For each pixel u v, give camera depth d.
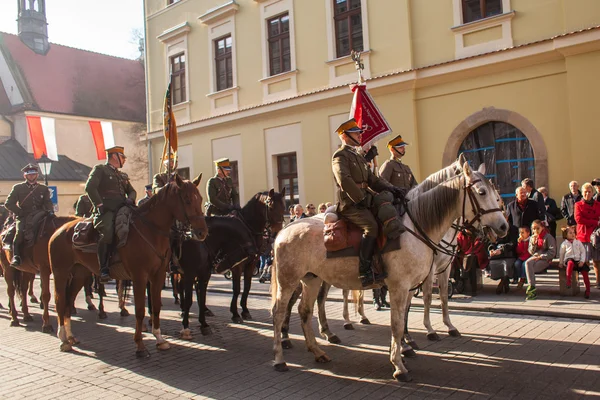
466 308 8.18
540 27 11.41
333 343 6.64
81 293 12.40
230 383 5.25
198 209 6.48
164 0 20.44
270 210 8.50
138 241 6.50
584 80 10.70
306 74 15.67
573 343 5.99
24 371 5.91
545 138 11.35
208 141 18.78
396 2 13.55
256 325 8.08
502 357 5.66
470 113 12.45
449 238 6.41
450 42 12.73
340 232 5.29
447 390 4.77
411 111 13.29
